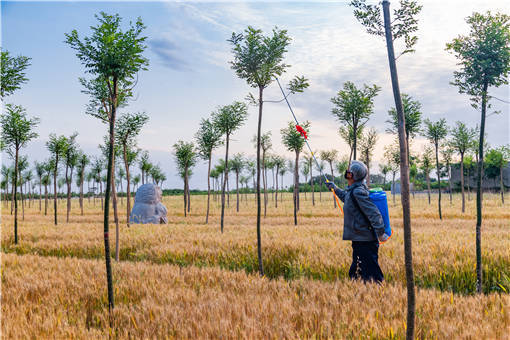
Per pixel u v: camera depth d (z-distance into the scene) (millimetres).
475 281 6410
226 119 15438
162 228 15281
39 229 15273
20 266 7297
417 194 64188
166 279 5777
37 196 74312
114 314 4062
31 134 12398
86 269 6820
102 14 4730
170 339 3266
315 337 3242
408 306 2826
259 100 7539
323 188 85000
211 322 3572
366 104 13023
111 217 26703
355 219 5254
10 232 13961
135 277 5977
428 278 6488
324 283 5379
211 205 44344
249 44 7293
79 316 4156
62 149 18578
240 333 3250
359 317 3725
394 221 17906
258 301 4242
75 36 4605
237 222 20203
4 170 34531
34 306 4426
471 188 63594
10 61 8188
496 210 25609
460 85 6070
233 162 41031
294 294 4625
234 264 8359
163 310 3977
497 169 57188
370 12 3209
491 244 8484
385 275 6449
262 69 7121
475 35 6016
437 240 9320
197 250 9094
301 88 7289
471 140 22641
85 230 14812
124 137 15203
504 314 3643
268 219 21453
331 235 11281
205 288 5277
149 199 22016
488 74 5734
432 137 20109
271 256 8453
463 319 3646
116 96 4824
